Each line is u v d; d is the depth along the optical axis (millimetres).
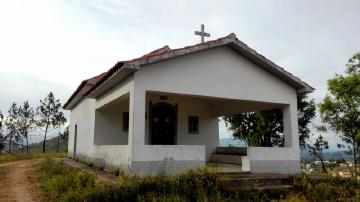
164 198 7406
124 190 7695
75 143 20484
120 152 10312
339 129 18547
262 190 8820
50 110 46969
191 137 14633
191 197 7930
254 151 10812
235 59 11258
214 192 8156
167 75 10008
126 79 10336
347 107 18359
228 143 21516
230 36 10836
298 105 19094
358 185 10281
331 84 18516
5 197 9125
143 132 9391
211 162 14375
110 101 12094
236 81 11125
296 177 9953
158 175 8602
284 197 8867
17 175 14258
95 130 14172
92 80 15719
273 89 11789
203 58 10672
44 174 12930
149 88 9695
